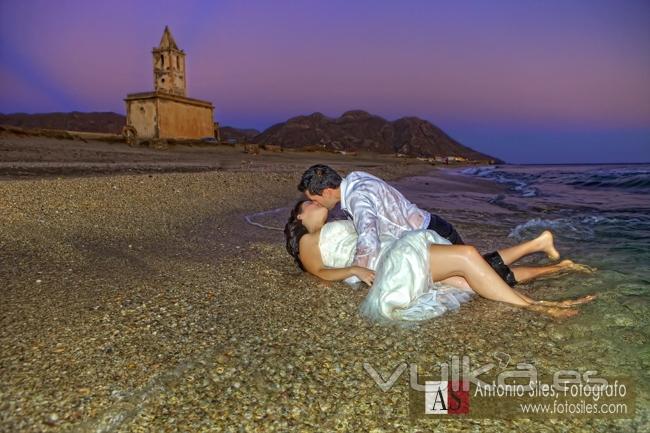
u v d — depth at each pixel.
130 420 1.99
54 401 2.08
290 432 1.95
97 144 23.67
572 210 8.86
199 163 16.45
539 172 25.83
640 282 3.85
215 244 5.21
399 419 2.04
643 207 9.28
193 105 34.59
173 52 34.81
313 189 3.82
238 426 1.97
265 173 11.80
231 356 2.55
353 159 38.03
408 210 3.88
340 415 2.07
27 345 2.58
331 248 3.83
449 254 3.32
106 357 2.48
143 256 4.55
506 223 7.20
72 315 3.01
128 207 6.75
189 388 2.23
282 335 2.84
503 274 3.71
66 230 5.28
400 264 3.22
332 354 2.61
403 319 3.08
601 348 2.68
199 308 3.23
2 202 6.12
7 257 4.20
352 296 3.53
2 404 2.05
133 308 3.17
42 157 15.19
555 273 4.18
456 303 3.30
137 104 32.28
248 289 3.68
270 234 5.85
